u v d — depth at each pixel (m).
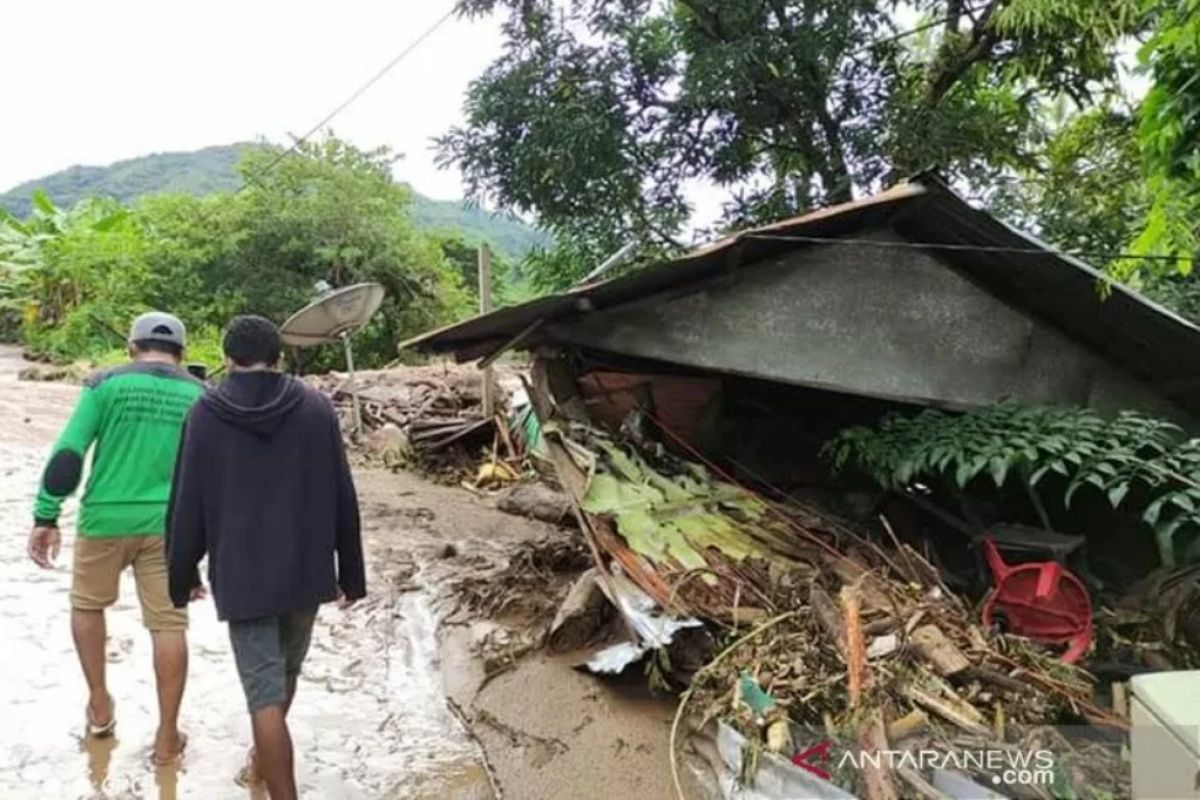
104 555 3.20
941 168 8.69
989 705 3.02
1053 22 8.30
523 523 7.04
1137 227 7.93
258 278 21.45
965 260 5.00
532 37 9.52
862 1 8.97
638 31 9.54
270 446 2.69
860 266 5.06
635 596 3.95
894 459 4.59
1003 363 5.11
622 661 3.80
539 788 3.15
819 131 9.73
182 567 2.67
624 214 9.47
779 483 5.60
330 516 2.81
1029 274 4.71
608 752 3.38
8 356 17.97
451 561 5.91
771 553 4.25
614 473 4.64
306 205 22.11
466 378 11.47
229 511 2.64
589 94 9.30
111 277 19.17
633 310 4.91
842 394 5.83
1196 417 5.18
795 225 4.58
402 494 7.92
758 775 2.81
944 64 9.64
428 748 3.46
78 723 3.51
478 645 4.41
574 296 4.55
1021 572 3.90
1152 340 4.73
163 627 3.21
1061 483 4.79
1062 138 9.59
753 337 5.00
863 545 4.45
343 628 4.72
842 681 3.10
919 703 2.97
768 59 9.01
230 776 3.16
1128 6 7.51
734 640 3.58
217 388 2.73
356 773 3.25
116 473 3.16
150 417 3.17
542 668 4.12
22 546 5.80
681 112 9.55
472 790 3.14
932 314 5.09
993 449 4.21
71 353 17.94
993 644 3.35
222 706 3.71
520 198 9.60
